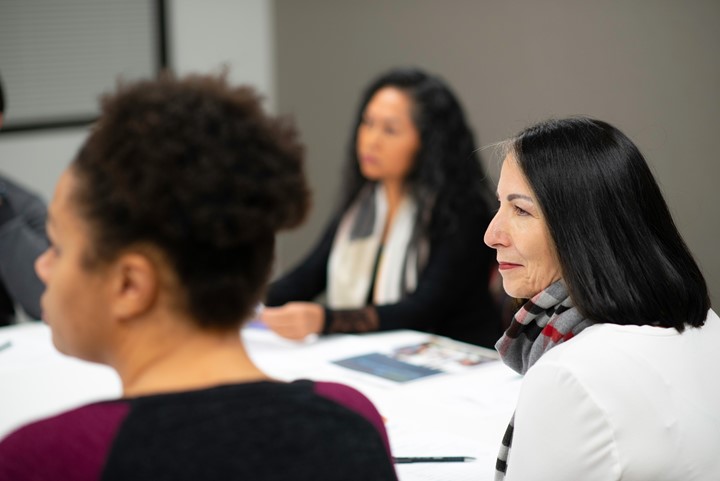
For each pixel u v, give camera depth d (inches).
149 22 170.7
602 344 47.0
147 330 30.9
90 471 27.5
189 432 28.4
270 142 30.6
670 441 45.7
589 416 45.3
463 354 87.7
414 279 109.7
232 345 31.6
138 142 28.9
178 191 28.8
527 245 50.0
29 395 75.5
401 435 64.8
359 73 180.5
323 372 82.6
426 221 109.3
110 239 29.5
